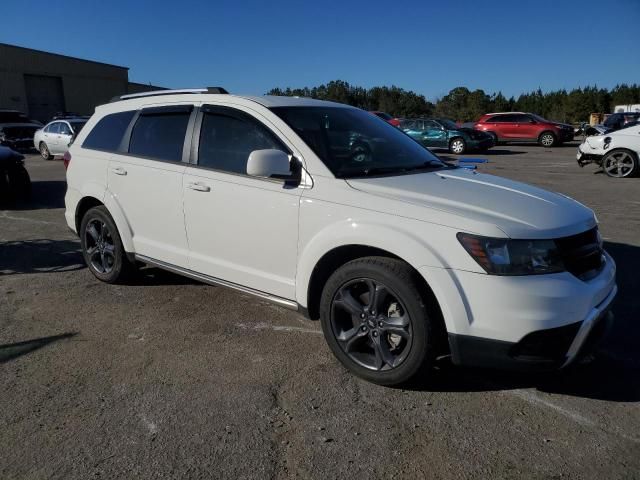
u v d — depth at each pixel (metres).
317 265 3.48
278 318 4.36
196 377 3.42
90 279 5.35
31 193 10.99
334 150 3.74
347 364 3.42
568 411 3.04
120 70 49.12
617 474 2.52
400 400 3.16
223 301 4.73
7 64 38.34
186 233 4.27
